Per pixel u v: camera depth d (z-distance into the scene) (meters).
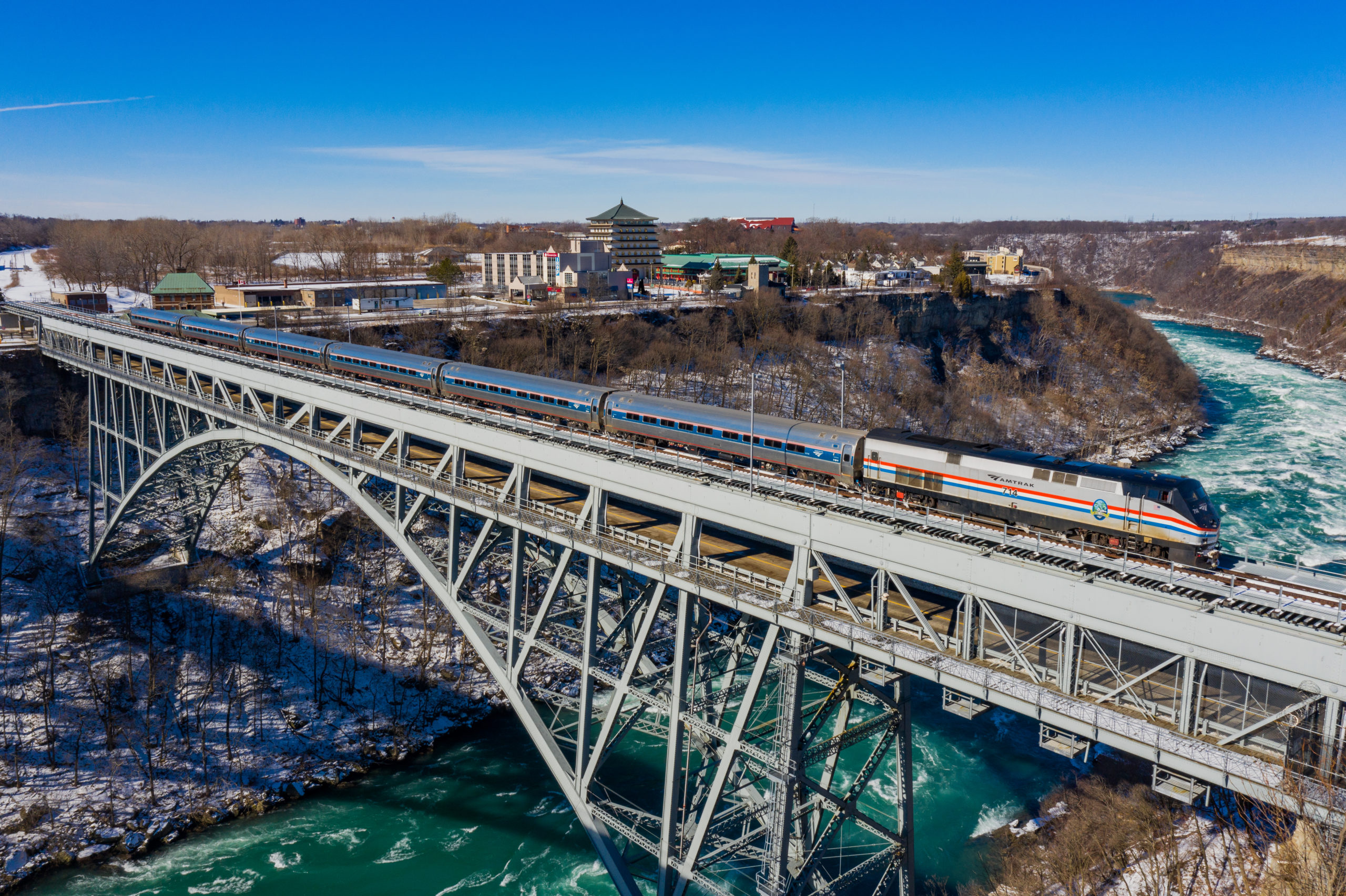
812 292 167.38
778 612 28.56
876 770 50.41
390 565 73.12
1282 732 20.34
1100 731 22.20
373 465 45.62
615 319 126.88
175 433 71.62
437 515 65.88
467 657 65.00
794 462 42.12
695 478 33.91
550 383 54.53
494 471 48.16
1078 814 44.62
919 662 25.52
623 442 39.47
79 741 53.34
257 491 79.75
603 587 43.00
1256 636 20.42
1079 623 23.20
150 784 50.53
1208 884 33.94
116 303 141.38
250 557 72.31
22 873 45.03
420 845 47.28
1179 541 30.83
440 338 111.75
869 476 39.72
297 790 52.16
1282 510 88.69
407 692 61.38
